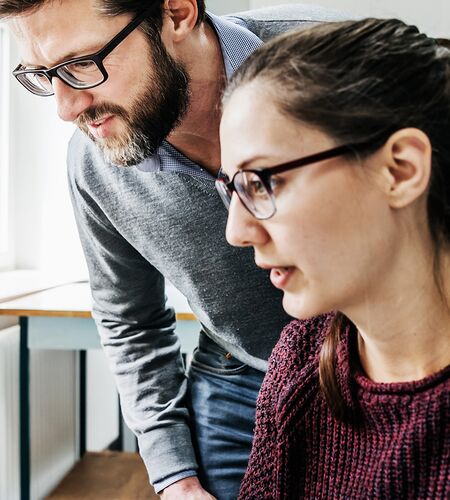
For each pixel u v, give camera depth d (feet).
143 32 3.19
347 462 2.36
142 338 4.60
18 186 9.43
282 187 1.90
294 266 2.00
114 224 4.19
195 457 4.37
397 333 2.11
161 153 3.69
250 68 2.01
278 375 2.74
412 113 1.90
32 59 3.20
